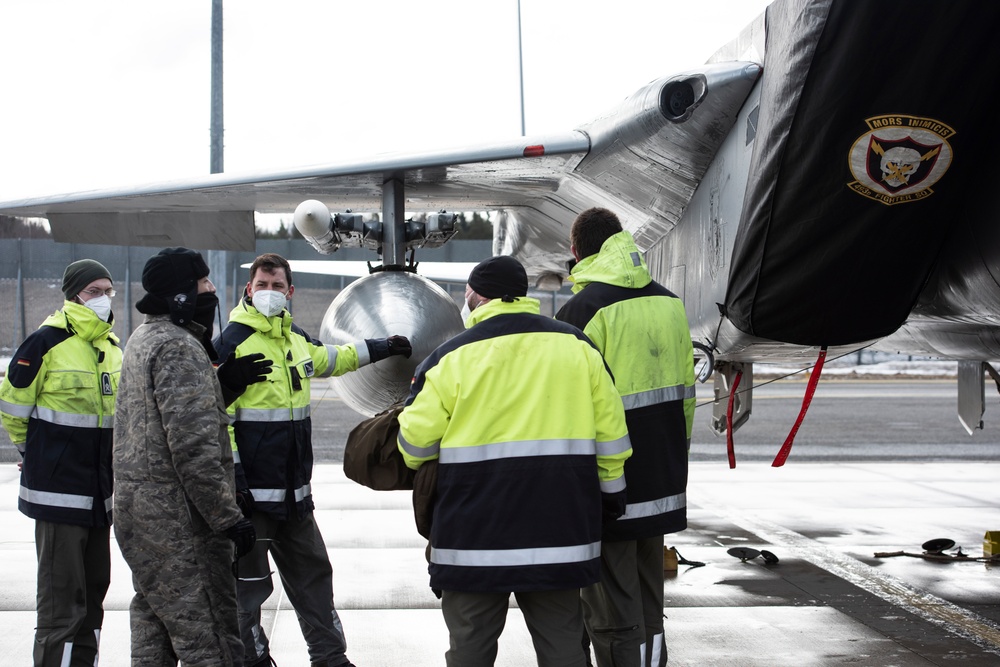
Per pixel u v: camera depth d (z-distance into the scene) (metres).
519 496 3.04
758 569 6.55
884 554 6.89
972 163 3.87
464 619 3.12
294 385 4.18
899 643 4.90
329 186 6.09
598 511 3.16
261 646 4.08
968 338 6.14
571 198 6.35
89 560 4.16
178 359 3.29
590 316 3.79
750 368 7.57
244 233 7.13
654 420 3.74
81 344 4.09
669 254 5.98
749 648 4.82
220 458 3.29
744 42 4.63
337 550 6.99
